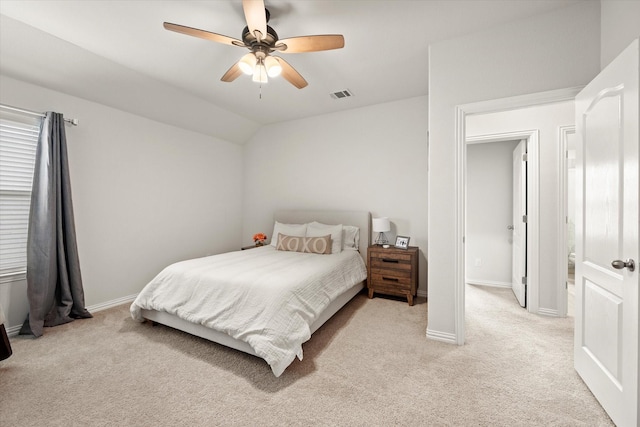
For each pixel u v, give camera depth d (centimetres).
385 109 392
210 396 171
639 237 130
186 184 418
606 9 184
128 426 148
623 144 142
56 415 155
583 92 183
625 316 139
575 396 169
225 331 209
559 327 265
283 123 475
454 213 234
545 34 206
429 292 245
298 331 201
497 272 405
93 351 224
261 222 503
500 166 403
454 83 234
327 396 171
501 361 207
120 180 336
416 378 188
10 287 258
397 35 232
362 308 323
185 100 364
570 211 510
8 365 204
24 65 249
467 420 151
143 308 261
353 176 417
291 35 233
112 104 323
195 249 432
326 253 354
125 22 215
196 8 200
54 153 270
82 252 303
